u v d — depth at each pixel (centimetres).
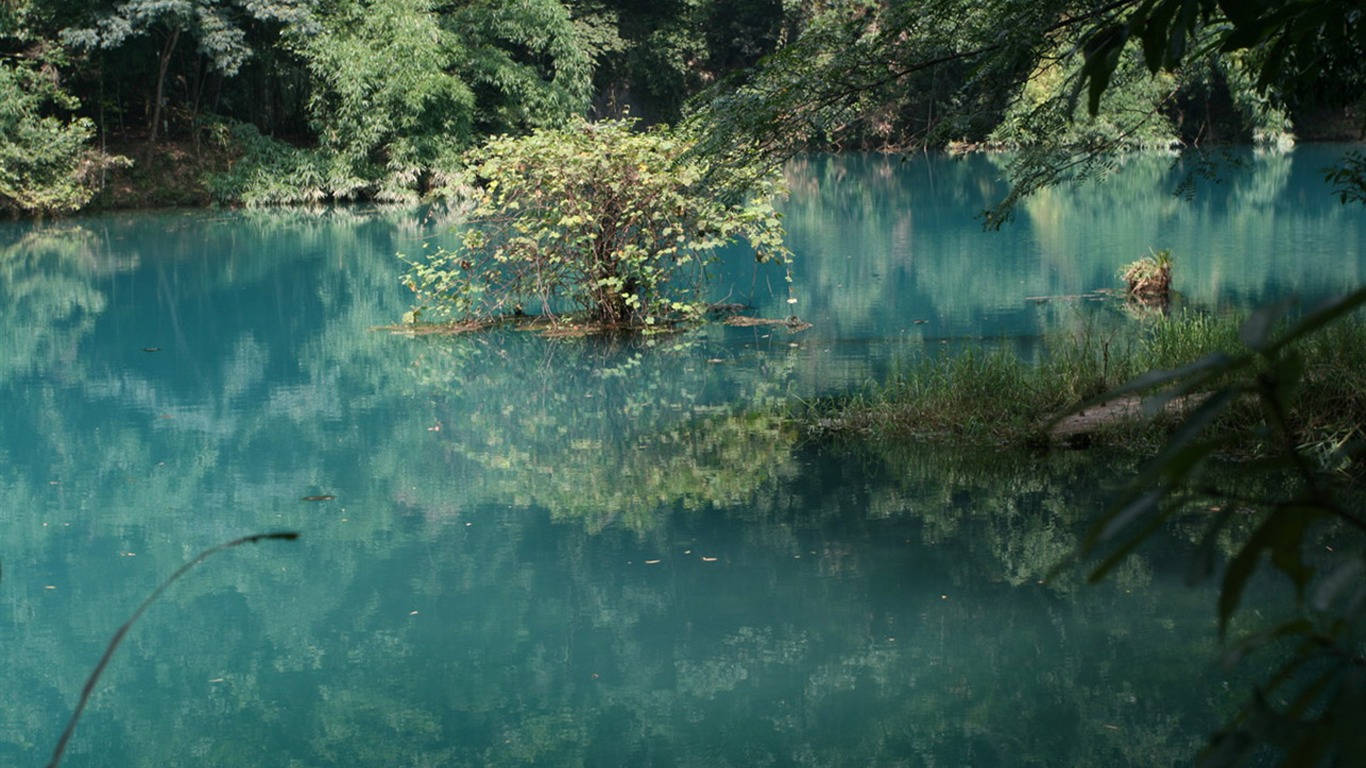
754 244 1388
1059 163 945
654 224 1366
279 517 728
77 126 2920
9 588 621
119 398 1070
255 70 3516
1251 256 1688
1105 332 1174
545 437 898
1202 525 640
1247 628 508
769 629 538
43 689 505
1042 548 621
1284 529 82
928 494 722
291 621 571
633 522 695
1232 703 444
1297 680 453
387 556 655
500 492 766
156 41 3303
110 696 496
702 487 758
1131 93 2120
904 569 601
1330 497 81
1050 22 731
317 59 3212
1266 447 722
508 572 625
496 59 3572
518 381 1096
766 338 1252
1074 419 826
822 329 1291
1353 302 72
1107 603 546
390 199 3275
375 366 1187
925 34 801
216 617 579
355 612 579
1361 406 729
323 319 1478
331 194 3375
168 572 642
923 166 4128
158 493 784
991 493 718
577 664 513
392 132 3259
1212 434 746
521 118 3575
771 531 668
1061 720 438
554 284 1377
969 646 509
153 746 451
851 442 851
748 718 455
